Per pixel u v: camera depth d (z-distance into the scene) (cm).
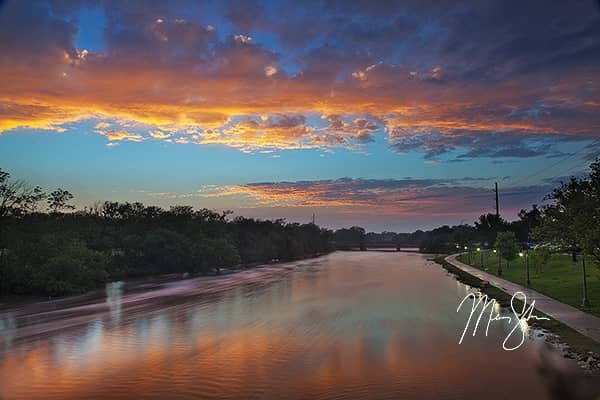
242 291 3866
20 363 1547
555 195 2370
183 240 6147
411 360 1552
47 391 1267
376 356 1614
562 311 2233
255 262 8981
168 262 5866
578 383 1270
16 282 3478
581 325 1900
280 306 2906
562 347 1620
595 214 1917
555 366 1425
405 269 6800
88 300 3275
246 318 2434
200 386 1298
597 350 1539
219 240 6775
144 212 6881
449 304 2895
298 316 2489
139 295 3581
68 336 1988
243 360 1570
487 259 7594
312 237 13812
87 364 1529
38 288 3547
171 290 3956
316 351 1692
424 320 2316
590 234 1852
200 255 6194
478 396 1197
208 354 1653
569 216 2134
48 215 4544
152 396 1223
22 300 3278
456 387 1268
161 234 6050
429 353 1642
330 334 1992
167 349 1733
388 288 4019
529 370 1402
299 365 1505
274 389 1273
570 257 5134
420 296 3375
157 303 3092
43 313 2666
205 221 7719
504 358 1546
